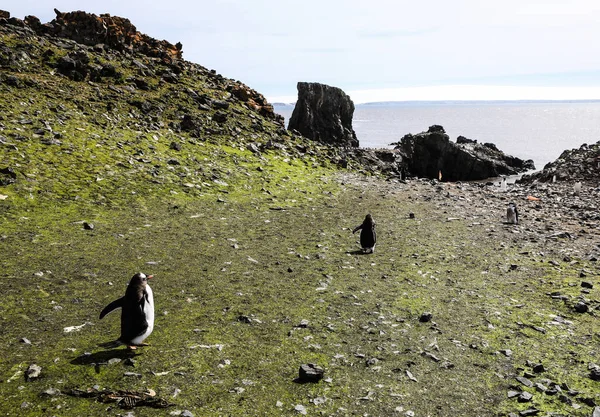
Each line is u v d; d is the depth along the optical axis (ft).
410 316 39.29
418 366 30.86
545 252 61.62
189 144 102.63
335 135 216.13
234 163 99.19
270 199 82.84
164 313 37.17
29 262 45.01
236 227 65.21
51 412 24.14
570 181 148.97
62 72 113.29
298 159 117.91
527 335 36.01
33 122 85.66
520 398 27.12
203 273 47.01
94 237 54.24
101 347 31.07
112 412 24.44
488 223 79.61
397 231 70.69
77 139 85.76
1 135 77.00
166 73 137.49
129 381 27.27
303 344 33.30
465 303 42.73
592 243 67.36
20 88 98.84
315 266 51.98
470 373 30.14
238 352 31.60
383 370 30.19
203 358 30.45
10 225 53.98
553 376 29.89
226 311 38.32
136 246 53.01
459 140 276.00
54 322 34.40
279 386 27.81
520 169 252.42
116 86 118.73
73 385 26.55
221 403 25.79
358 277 49.14
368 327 36.68
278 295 42.63
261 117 142.20
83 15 135.44
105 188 71.10
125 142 91.56
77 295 39.34
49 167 72.38
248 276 47.21
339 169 122.72
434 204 93.91
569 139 595.47
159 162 86.74
